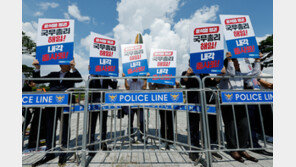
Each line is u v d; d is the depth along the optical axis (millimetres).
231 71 2951
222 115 3080
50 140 2869
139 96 2840
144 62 4227
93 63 3316
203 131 2613
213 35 2832
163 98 2828
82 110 2848
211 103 2910
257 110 3941
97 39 3436
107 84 3682
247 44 3029
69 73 3219
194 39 2920
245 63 3695
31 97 2684
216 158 2855
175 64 4363
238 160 2707
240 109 2871
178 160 2764
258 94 2764
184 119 7793
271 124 3727
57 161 2787
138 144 3730
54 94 2725
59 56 3021
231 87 3188
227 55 2996
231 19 3098
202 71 2818
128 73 4285
